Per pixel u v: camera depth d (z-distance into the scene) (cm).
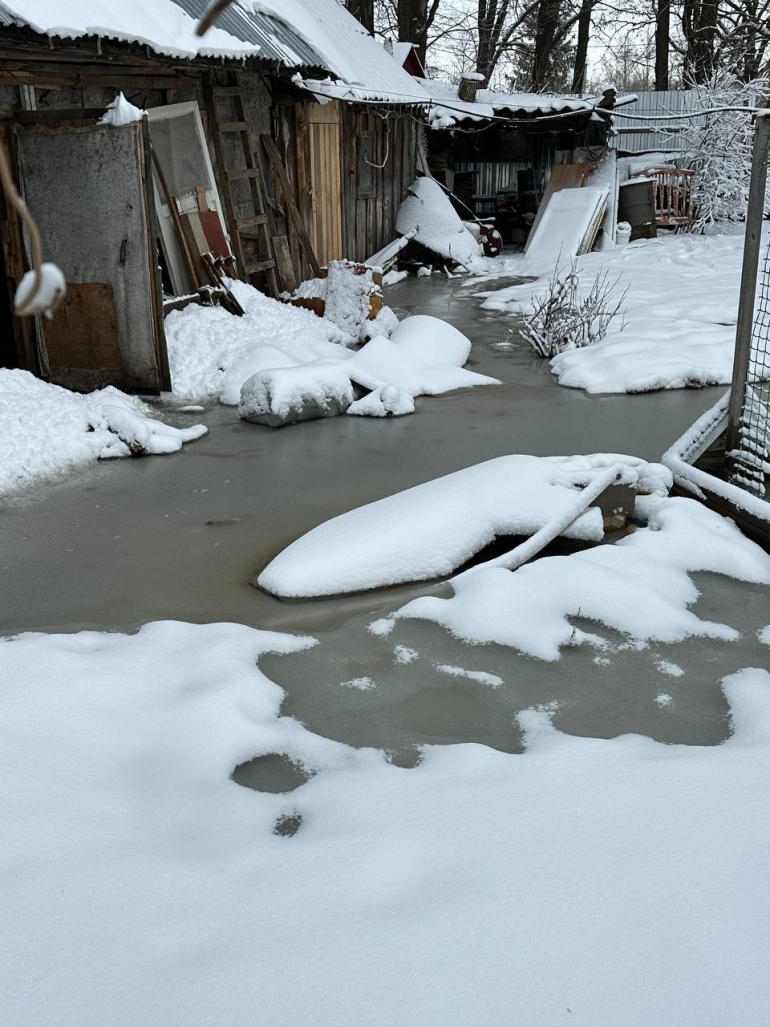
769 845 264
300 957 224
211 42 966
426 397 907
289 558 492
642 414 836
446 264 1819
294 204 1273
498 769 310
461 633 429
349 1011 208
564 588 455
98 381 877
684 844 265
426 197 1884
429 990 213
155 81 1015
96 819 287
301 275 1384
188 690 372
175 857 268
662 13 2875
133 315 845
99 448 712
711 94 2112
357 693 381
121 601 477
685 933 230
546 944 226
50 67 854
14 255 853
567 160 2047
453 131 2053
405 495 539
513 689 384
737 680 387
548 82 3338
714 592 475
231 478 669
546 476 539
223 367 912
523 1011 207
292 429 795
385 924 235
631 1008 208
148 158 799
